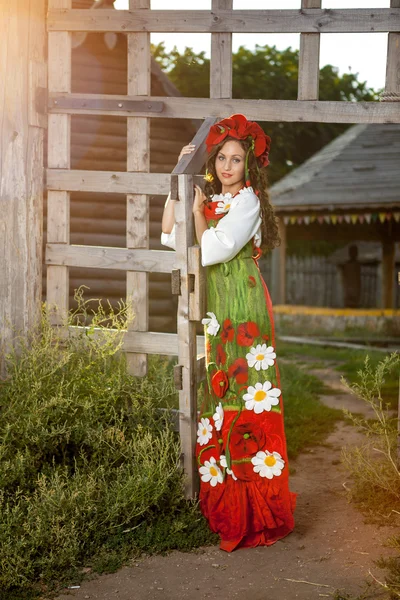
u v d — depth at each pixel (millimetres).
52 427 3693
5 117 4371
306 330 14047
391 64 4121
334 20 4129
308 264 18047
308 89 4219
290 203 13789
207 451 3699
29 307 4473
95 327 4340
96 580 3219
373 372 8586
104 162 9570
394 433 4375
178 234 3709
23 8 4340
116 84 9516
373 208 13195
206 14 4234
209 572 3305
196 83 23062
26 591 3090
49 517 3340
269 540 3615
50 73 4434
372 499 4086
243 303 3596
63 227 4461
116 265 4371
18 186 4410
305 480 4609
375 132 15047
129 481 3559
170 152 10203
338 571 3299
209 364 3699
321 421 6039
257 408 3580
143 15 4289
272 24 4188
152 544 3518
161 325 10375
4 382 4051
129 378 4148
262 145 3691
